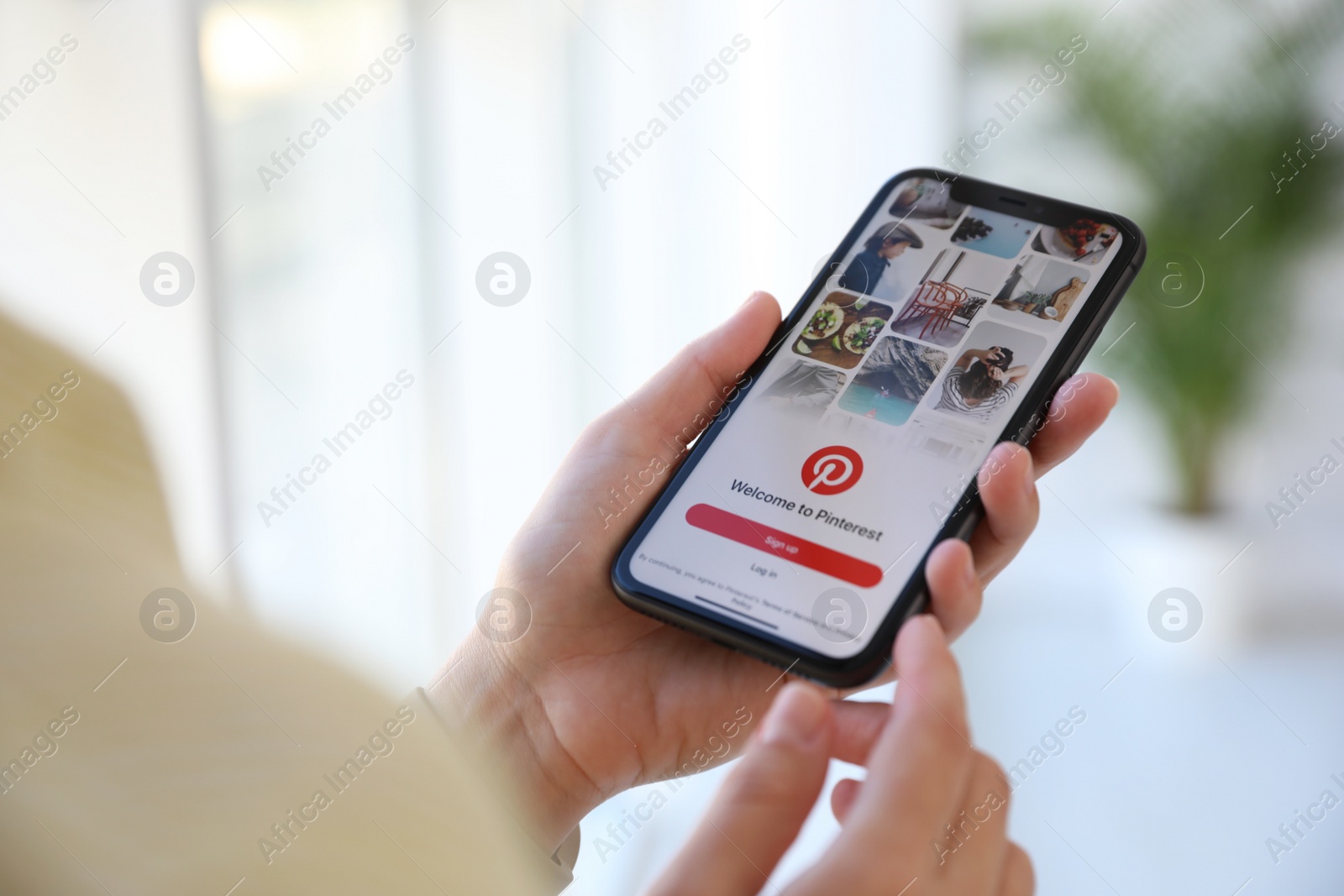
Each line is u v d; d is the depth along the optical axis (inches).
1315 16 81.7
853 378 27.0
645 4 76.8
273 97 59.9
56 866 5.0
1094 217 28.2
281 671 5.5
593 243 77.4
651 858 49.4
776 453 25.8
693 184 80.7
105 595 5.3
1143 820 56.9
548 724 25.2
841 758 19.0
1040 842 55.7
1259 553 80.6
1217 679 70.3
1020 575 85.2
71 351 5.8
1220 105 84.6
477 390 71.8
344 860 5.5
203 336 55.7
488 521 72.4
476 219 70.5
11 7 48.9
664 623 25.7
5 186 49.3
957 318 27.5
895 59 82.0
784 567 24.0
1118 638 76.3
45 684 5.2
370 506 65.4
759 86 81.3
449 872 5.8
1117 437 90.0
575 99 75.2
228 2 56.6
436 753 6.2
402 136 65.3
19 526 5.3
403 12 64.3
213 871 5.2
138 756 5.2
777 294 83.0
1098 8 85.8
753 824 13.0
